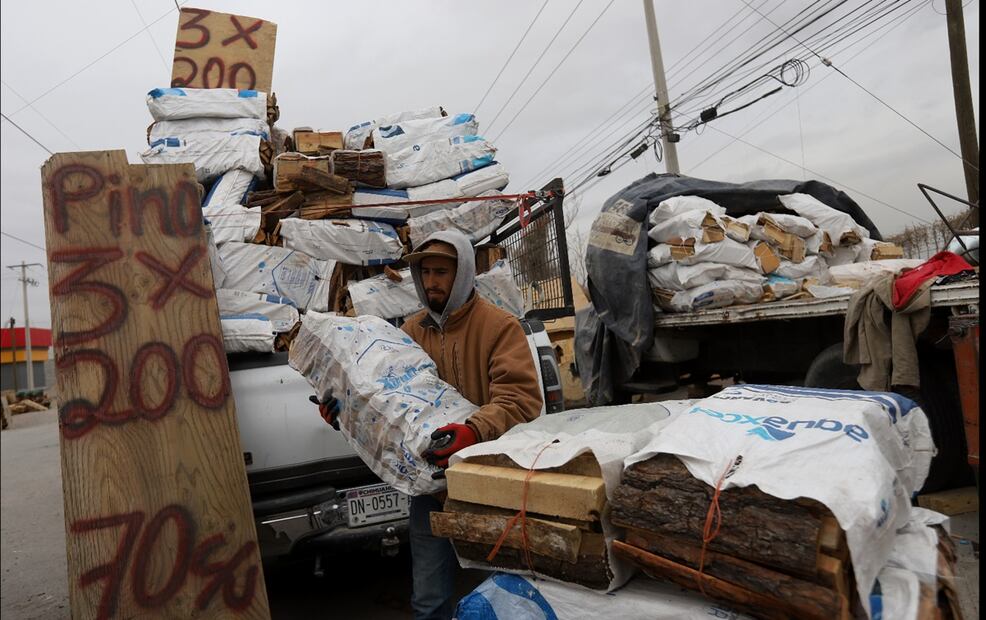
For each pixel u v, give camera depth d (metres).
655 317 5.48
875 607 1.11
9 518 6.41
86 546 2.34
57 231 2.63
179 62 4.68
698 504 1.23
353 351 2.13
